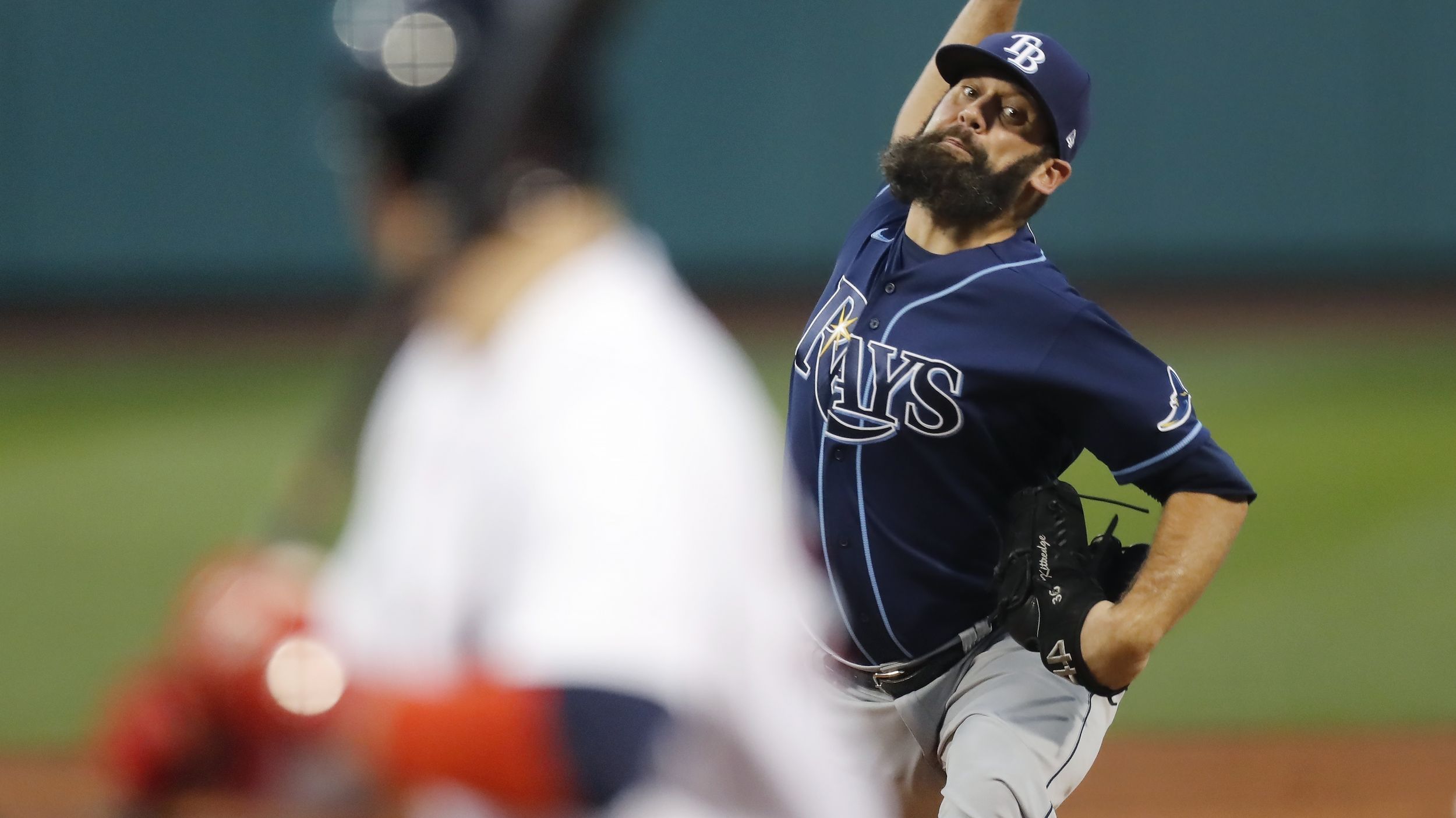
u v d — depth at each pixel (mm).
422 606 4238
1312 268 58375
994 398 11531
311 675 4270
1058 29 56969
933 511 11883
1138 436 11281
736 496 4348
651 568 4051
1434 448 35750
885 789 12930
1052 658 11250
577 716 3893
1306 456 35312
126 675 22609
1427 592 27031
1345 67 57188
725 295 56625
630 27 56375
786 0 56500
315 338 50375
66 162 54688
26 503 32938
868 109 57188
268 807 4348
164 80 54594
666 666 3996
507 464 4156
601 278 4352
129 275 55688
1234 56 57125
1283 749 21188
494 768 3881
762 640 4414
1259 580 27922
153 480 34406
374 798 4168
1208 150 57656
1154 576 11086
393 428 4516
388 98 4094
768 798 4492
